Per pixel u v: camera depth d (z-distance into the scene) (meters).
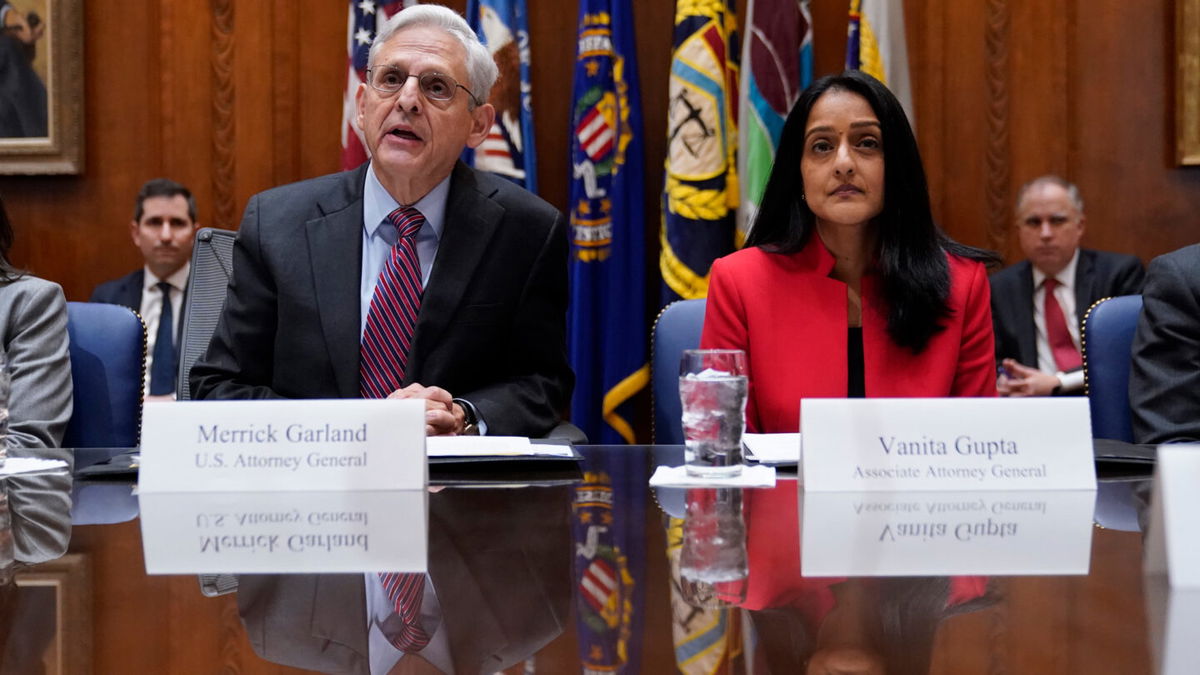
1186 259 2.40
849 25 4.24
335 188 2.45
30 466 1.64
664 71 4.40
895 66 4.18
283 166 4.51
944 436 1.31
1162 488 0.83
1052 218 4.06
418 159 2.31
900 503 1.20
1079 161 4.39
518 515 1.14
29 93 4.46
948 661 0.62
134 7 4.50
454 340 2.29
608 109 4.13
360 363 2.30
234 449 1.33
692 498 1.25
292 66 4.50
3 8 4.45
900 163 2.13
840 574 0.85
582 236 4.11
